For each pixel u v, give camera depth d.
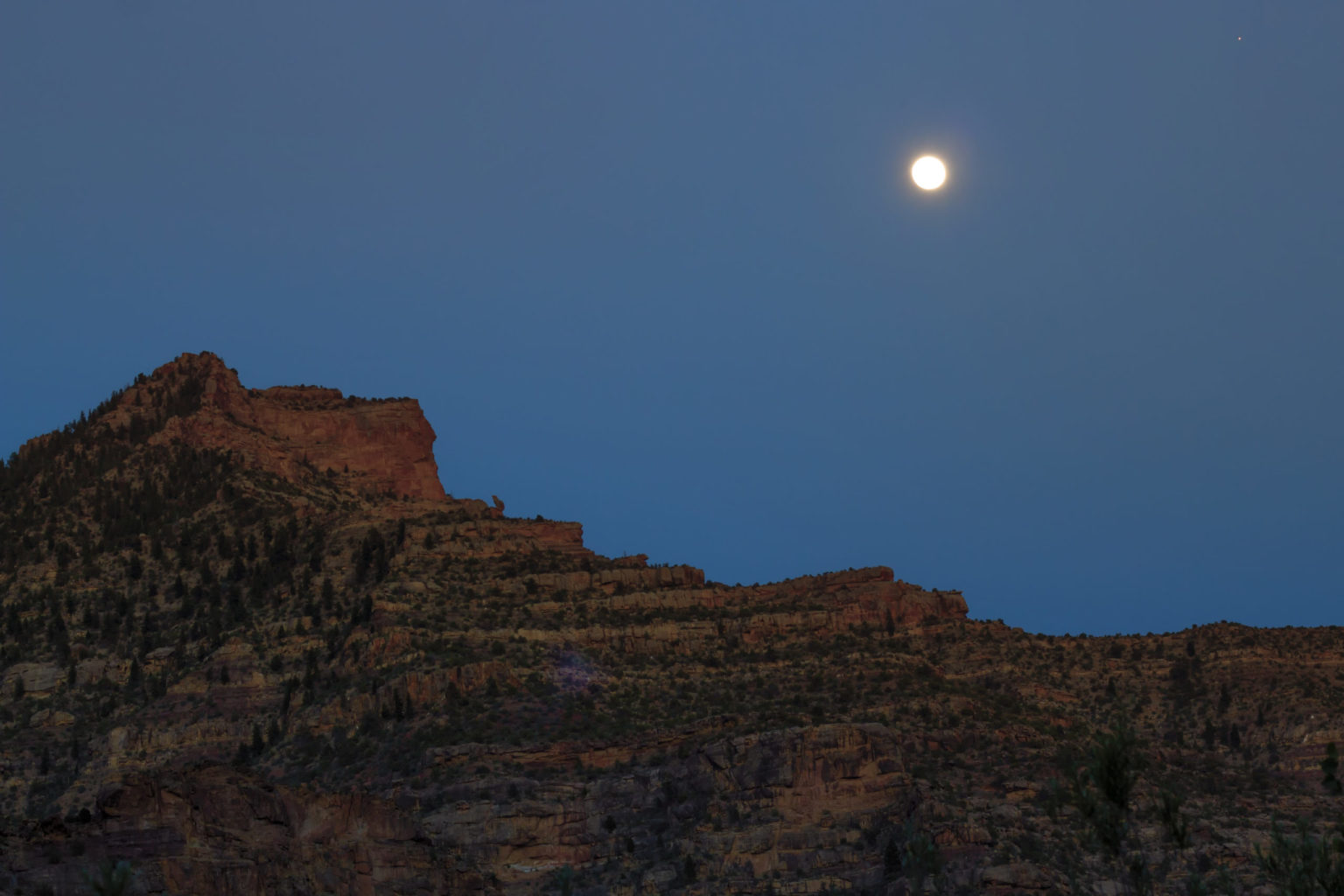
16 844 139.38
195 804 152.12
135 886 139.00
